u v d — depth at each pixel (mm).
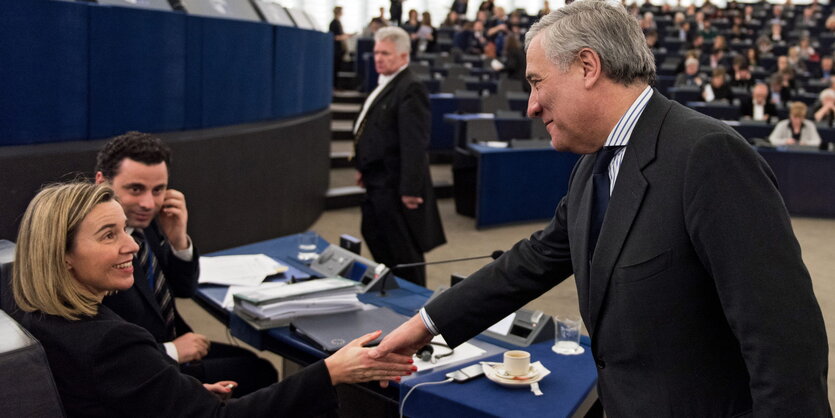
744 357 1281
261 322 2477
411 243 4145
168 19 4273
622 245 1402
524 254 1825
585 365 2209
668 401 1388
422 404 2023
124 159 2395
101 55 3861
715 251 1282
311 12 16078
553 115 1479
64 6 3623
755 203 1275
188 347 2480
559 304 4609
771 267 1252
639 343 1400
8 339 1491
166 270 2717
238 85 5008
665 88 11438
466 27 14609
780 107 8992
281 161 5766
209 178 4816
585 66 1419
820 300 5023
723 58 13438
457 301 1859
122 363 1692
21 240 1713
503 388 2041
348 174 8281
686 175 1321
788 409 1217
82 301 1729
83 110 3791
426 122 4094
